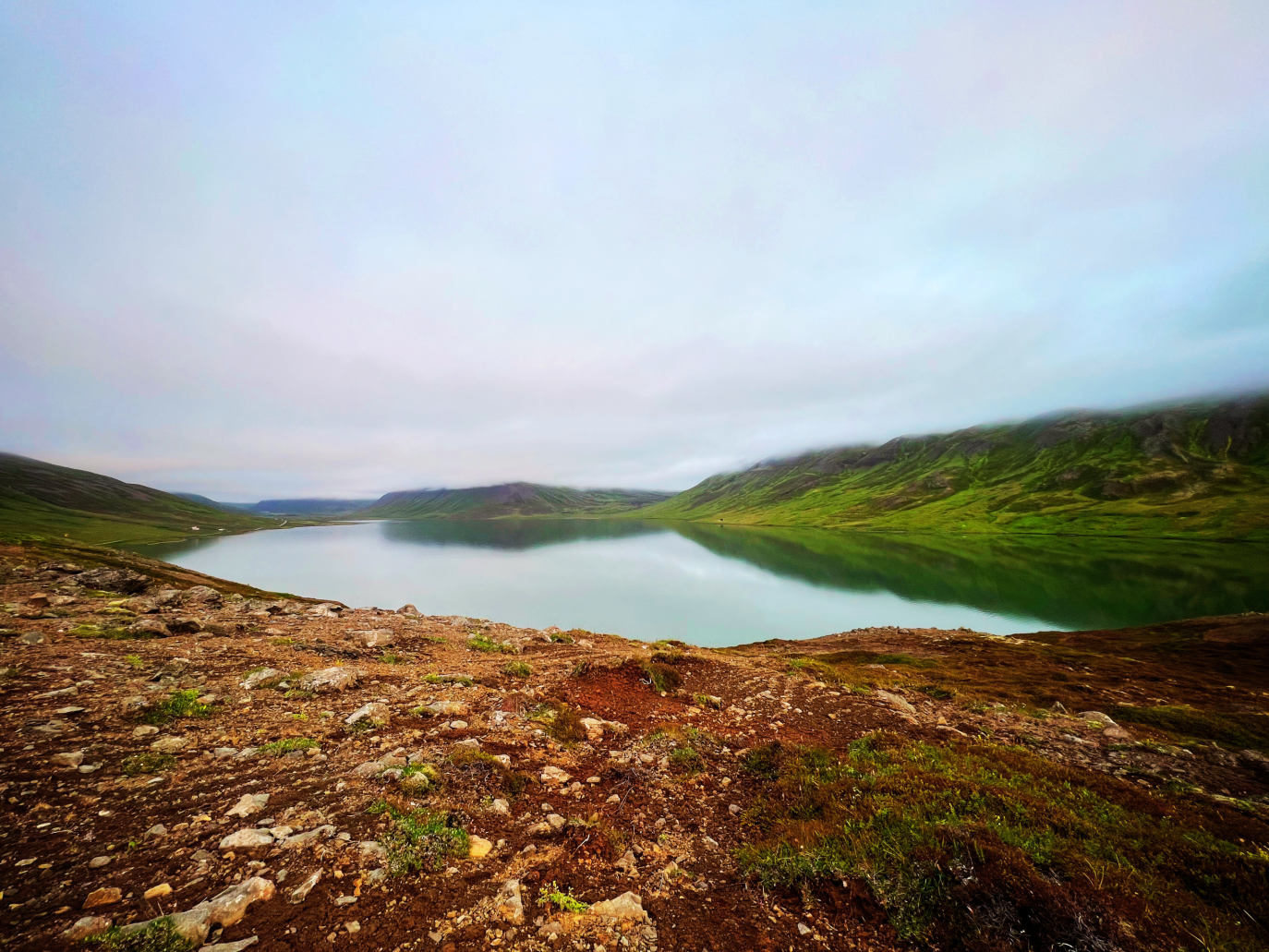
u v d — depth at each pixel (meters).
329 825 6.39
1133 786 9.34
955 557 136.38
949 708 16.42
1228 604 80.94
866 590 107.12
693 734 11.91
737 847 7.40
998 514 195.75
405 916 5.11
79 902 4.61
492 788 8.13
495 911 5.36
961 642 47.91
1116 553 125.81
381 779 7.76
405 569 151.25
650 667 18.06
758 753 10.73
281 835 6.05
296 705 11.02
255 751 8.45
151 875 5.12
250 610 22.81
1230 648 44.00
